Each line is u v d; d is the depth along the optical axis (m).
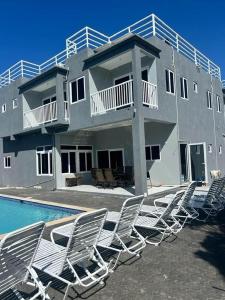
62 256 4.30
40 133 18.81
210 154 19.72
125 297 3.87
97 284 4.25
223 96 23.67
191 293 3.93
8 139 22.58
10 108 21.64
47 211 11.80
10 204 13.96
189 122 17.00
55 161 17.33
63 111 16.28
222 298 3.78
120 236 5.30
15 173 21.55
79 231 4.00
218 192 9.12
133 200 5.19
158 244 5.89
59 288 4.17
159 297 3.85
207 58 21.12
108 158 18.86
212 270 4.63
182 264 4.90
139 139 12.45
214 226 7.22
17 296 3.67
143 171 12.48
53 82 17.77
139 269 4.73
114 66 15.77
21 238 3.34
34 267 4.07
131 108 12.80
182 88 16.67
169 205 6.21
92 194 14.06
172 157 15.51
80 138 19.11
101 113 14.84
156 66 14.19
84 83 15.34
